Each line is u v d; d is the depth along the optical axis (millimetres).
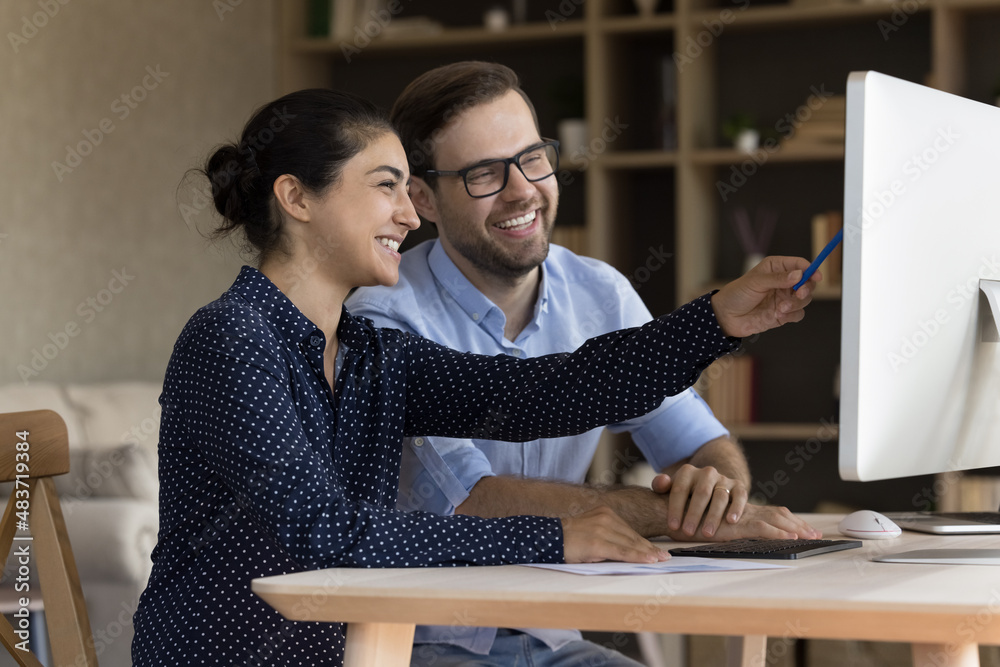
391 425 1380
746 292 1180
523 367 1395
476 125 1653
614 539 1046
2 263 3377
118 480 2857
